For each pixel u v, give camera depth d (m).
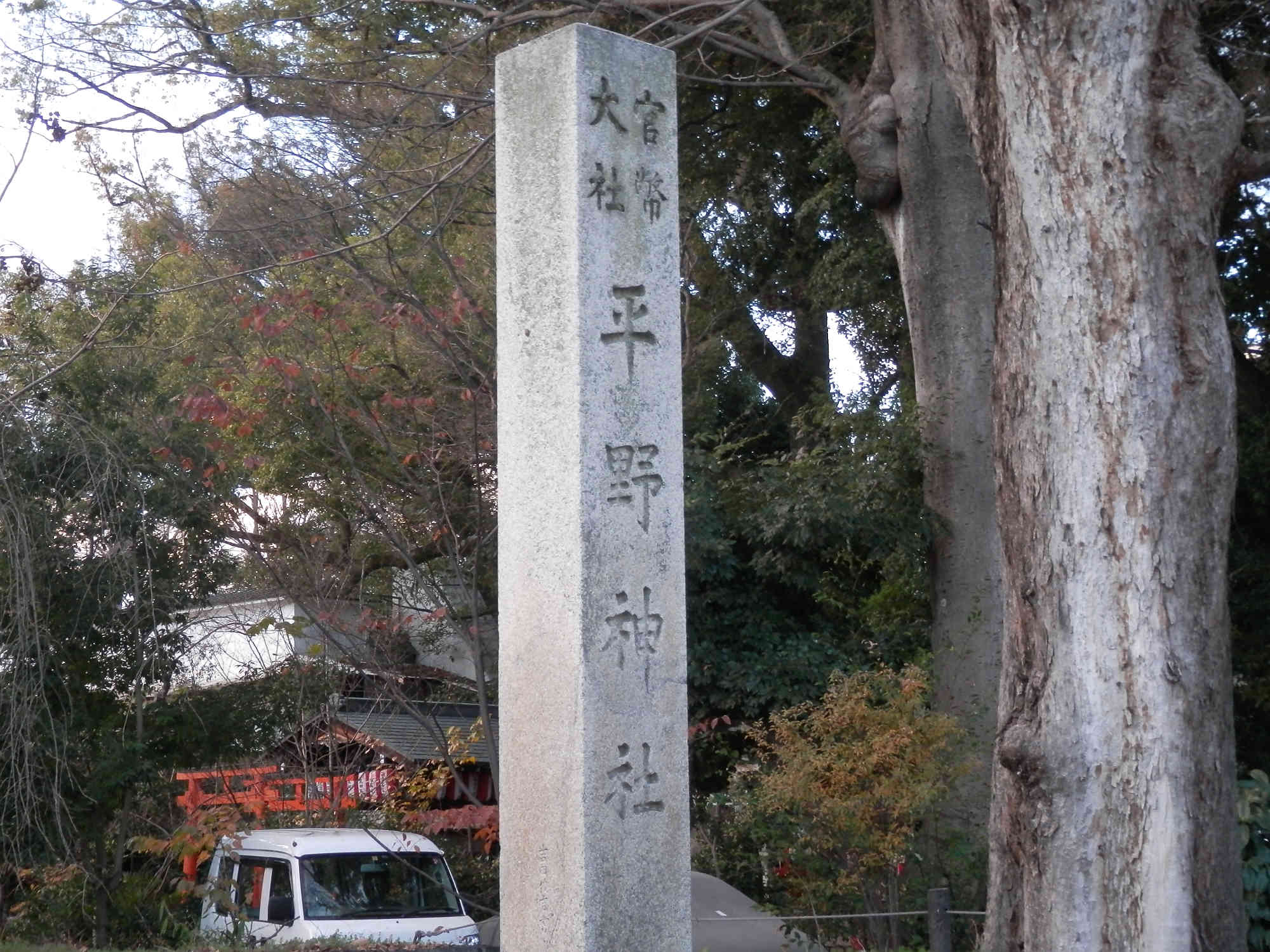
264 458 12.75
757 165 15.88
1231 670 6.59
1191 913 6.20
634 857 4.65
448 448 11.11
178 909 11.62
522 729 4.78
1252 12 12.38
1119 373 6.54
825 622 13.19
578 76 4.93
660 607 4.86
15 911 10.75
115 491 10.80
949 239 12.10
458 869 13.23
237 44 10.68
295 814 12.70
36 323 11.83
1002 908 6.82
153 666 11.24
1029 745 6.54
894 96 12.20
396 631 11.41
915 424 12.25
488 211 12.37
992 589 11.66
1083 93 6.66
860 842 8.44
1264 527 14.49
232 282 13.10
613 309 4.89
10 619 10.00
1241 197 13.81
